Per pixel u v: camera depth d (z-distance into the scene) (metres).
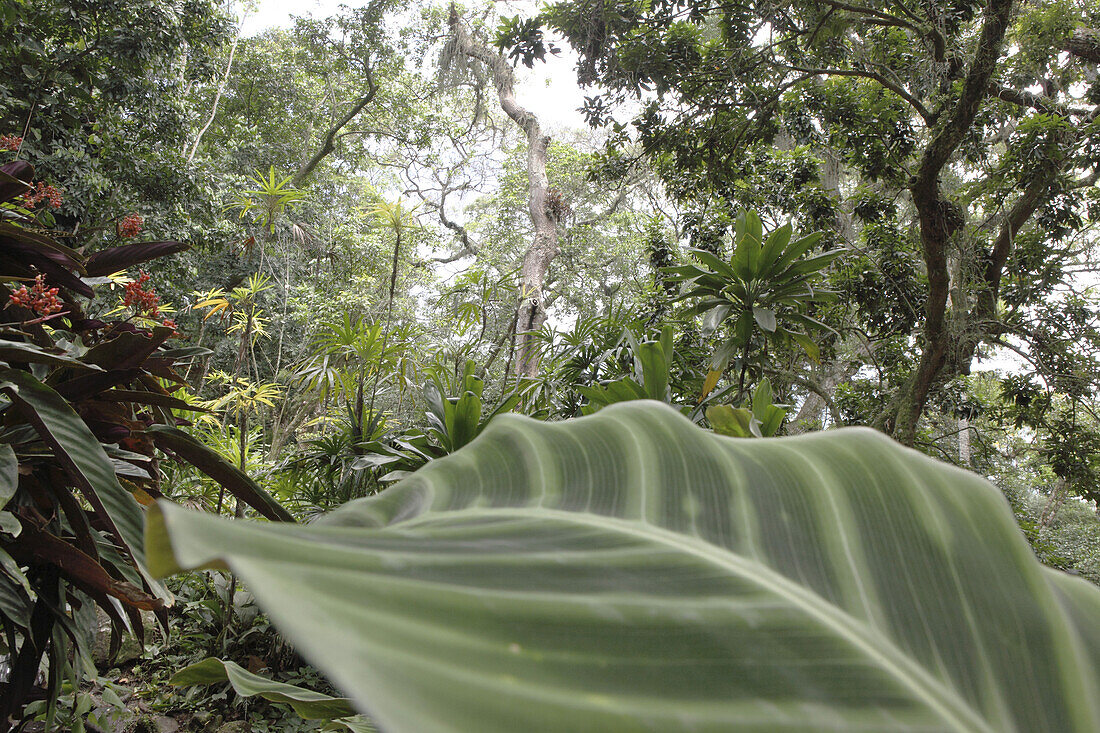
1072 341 5.72
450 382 4.41
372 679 0.16
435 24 13.12
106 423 1.58
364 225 12.81
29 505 1.38
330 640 0.17
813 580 0.30
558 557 0.28
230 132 13.04
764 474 0.37
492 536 0.30
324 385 4.39
